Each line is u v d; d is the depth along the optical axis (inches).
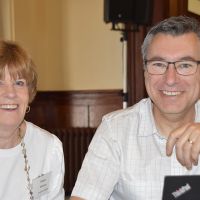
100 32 252.2
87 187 79.0
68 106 255.4
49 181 93.1
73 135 247.8
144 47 79.4
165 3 235.9
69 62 256.8
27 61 84.3
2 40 85.3
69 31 255.4
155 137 84.4
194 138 68.6
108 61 252.2
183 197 60.4
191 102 78.7
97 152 83.7
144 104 89.2
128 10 209.5
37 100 251.6
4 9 233.9
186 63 76.3
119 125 87.5
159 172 82.0
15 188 88.0
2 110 82.9
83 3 253.3
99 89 253.3
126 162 83.6
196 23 77.2
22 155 90.4
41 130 96.3
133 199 82.9
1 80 82.4
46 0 253.8
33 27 247.9
